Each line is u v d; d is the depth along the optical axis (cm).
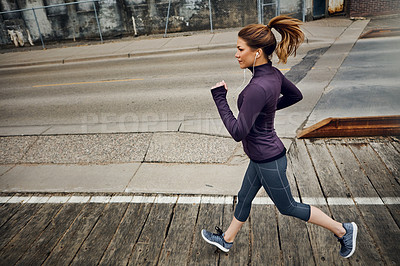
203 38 1338
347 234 231
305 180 353
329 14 1509
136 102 683
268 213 311
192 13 1492
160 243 287
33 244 298
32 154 478
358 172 357
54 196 369
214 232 294
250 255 267
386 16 1384
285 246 272
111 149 469
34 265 273
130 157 440
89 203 351
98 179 394
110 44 1460
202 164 406
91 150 472
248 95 185
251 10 1441
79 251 285
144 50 1243
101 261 272
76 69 1111
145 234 299
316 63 817
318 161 386
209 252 273
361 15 1436
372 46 934
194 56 1102
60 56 1323
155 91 750
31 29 1597
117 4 1512
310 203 316
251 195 238
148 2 1495
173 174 389
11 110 715
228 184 361
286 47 188
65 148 487
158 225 309
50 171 424
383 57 799
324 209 307
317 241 274
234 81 759
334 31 1188
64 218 331
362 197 318
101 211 336
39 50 1520
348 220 291
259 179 223
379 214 294
